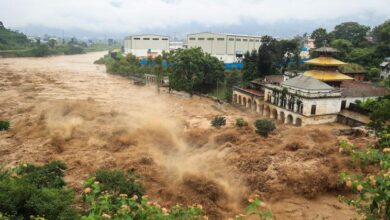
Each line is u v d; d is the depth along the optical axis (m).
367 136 45.56
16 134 51.22
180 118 64.69
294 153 40.75
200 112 70.75
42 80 110.12
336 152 40.44
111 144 47.62
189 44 133.50
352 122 55.59
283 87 61.66
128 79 120.69
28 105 71.00
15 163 40.06
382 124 42.66
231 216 29.48
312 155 39.78
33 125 55.41
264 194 32.75
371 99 59.72
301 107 56.84
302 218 29.14
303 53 121.31
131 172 35.94
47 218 18.41
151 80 107.56
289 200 32.06
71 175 36.75
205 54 95.81
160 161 41.50
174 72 87.19
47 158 41.91
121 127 55.28
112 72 134.88
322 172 34.59
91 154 43.53
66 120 59.09
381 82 78.00
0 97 78.88
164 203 30.95
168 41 169.75
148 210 14.33
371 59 92.06
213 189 33.03
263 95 67.44
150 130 54.50
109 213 14.36
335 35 119.69
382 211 11.90
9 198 18.25
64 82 108.56
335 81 67.44
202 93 90.25
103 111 67.44
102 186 24.78
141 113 67.88
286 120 60.44
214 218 29.11
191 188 33.88
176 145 48.00
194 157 43.00
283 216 29.42
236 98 75.88
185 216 15.60
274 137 48.84
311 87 56.56
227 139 48.44
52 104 72.31
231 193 33.25
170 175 37.06
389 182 11.07
